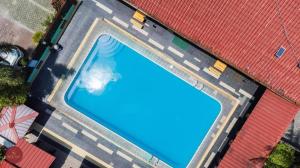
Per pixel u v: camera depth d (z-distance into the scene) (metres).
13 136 38.91
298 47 33.69
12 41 40.81
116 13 40.53
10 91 37.22
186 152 41.84
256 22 33.78
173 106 41.97
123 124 42.22
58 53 41.16
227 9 33.94
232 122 40.91
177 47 40.47
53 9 40.47
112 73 41.91
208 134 41.38
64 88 41.47
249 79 40.16
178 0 34.66
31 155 38.97
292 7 32.44
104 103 42.28
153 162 41.72
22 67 39.88
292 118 37.19
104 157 41.59
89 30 40.78
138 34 40.69
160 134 42.22
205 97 41.28
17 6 40.88
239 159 38.25
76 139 41.59
